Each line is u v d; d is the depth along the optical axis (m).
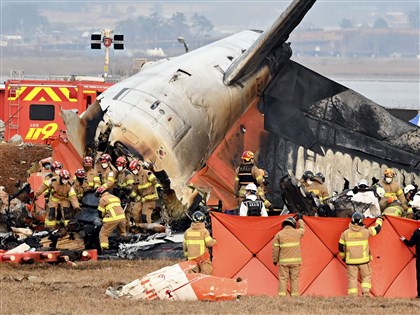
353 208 67.69
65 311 50.91
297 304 54.12
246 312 51.25
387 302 55.91
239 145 88.38
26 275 61.97
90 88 111.25
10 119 111.25
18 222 78.00
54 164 72.31
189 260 58.44
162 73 83.25
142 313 50.34
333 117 92.94
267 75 91.31
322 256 59.44
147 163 75.06
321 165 90.69
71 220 70.44
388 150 92.62
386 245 59.97
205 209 76.75
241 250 59.62
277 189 88.38
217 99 84.25
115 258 68.69
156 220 77.62
